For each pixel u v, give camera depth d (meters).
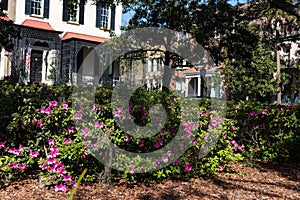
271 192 4.33
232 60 15.02
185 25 11.84
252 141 6.50
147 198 3.84
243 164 5.82
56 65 18.53
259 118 6.37
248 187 4.51
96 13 21.11
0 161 3.96
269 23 18.12
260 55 15.57
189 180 4.64
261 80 15.52
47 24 19.27
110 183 4.14
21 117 4.00
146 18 12.68
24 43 17.64
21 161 4.18
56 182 4.01
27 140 4.17
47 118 4.02
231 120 5.47
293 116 6.26
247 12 12.40
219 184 4.59
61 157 3.96
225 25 12.41
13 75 16.92
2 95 4.45
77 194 3.81
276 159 6.31
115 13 21.80
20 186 4.00
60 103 4.07
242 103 6.56
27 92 4.75
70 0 16.02
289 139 6.23
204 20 12.14
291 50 19.59
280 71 18.12
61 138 4.05
